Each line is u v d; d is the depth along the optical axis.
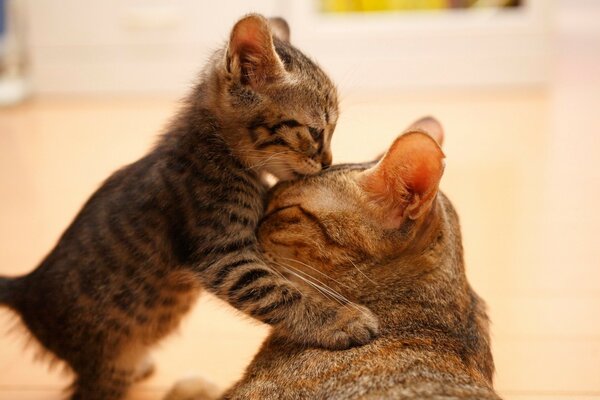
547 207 1.06
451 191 1.11
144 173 0.76
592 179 1.14
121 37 1.67
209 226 0.72
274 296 0.69
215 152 0.74
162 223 0.74
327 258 0.65
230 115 0.76
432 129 0.71
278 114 0.76
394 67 1.69
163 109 1.57
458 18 1.69
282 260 0.67
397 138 0.61
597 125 1.38
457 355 0.62
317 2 1.71
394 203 0.63
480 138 1.32
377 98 1.62
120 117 1.51
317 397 0.60
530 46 1.68
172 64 1.68
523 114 1.48
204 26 1.66
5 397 0.76
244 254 0.71
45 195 1.11
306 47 1.69
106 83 1.69
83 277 0.75
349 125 1.34
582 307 0.85
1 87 1.69
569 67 1.92
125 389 0.77
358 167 0.67
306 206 0.65
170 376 0.79
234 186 0.73
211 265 0.72
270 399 0.62
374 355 0.62
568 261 0.93
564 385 0.75
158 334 0.77
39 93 1.70
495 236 0.99
